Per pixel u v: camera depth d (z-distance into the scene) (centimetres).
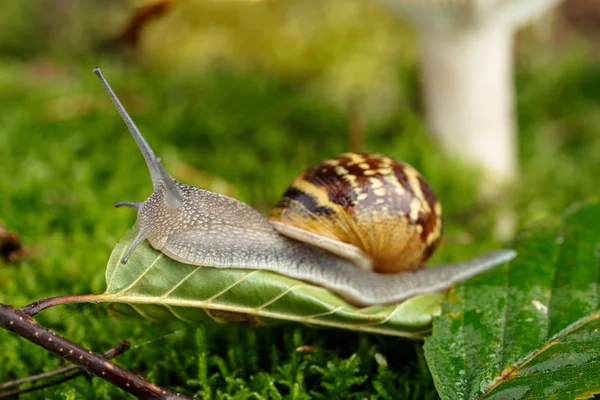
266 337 30
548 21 40
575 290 29
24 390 28
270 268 29
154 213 29
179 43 43
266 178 38
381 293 30
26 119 40
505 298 29
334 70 42
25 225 34
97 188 36
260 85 47
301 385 29
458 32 37
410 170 31
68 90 45
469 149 38
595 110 48
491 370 28
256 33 42
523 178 39
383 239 30
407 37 43
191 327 30
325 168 31
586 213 31
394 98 45
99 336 30
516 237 31
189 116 43
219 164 38
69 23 56
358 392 29
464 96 38
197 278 29
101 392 29
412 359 30
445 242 35
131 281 28
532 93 50
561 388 28
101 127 40
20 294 31
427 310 29
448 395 28
